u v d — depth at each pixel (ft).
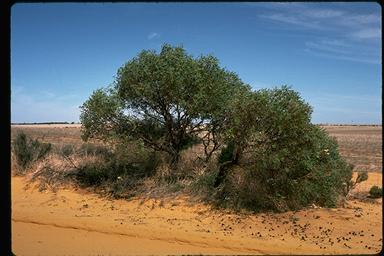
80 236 28.71
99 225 30.91
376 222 33.60
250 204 36.29
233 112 38.37
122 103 43.75
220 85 42.73
